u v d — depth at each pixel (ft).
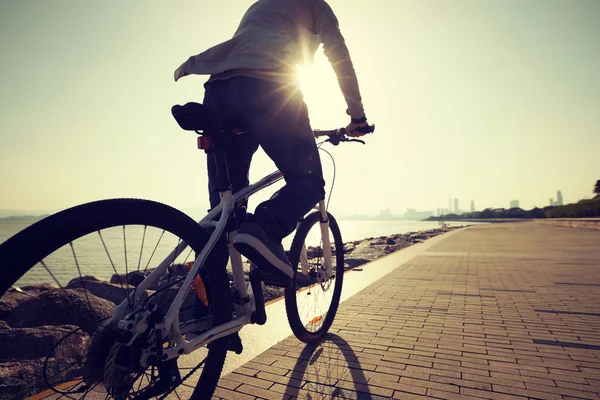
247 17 5.92
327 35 6.02
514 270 19.45
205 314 5.52
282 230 5.09
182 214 5.07
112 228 4.15
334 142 8.15
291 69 5.68
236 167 6.55
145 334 4.19
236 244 4.85
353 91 6.23
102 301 9.12
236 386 6.26
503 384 6.29
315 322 8.80
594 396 5.85
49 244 3.49
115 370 4.00
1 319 8.29
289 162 5.60
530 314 10.73
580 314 10.66
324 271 8.87
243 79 5.45
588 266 20.16
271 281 5.74
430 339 8.61
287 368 7.00
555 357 7.46
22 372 6.10
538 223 140.15
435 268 20.77
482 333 9.03
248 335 8.87
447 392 6.02
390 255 28.84
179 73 6.14
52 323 8.32
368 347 8.11
